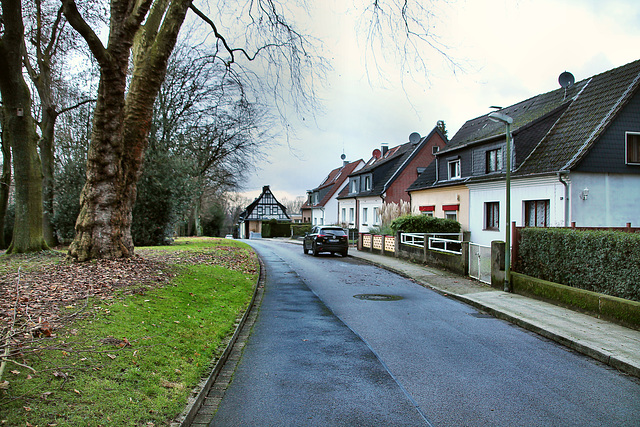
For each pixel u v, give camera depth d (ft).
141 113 35.17
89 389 12.76
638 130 54.95
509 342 23.47
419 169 116.26
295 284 44.96
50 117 70.38
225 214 223.51
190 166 82.12
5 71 42.60
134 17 31.17
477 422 13.57
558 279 34.17
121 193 35.14
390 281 47.57
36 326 15.88
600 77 64.75
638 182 55.31
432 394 15.88
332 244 79.00
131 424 11.60
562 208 53.62
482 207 70.69
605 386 17.01
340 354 20.80
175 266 38.01
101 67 31.19
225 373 17.93
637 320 24.71
